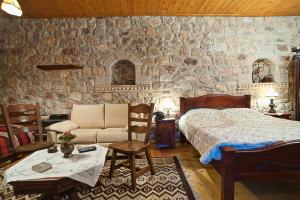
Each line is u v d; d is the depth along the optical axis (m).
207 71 4.71
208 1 3.96
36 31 4.59
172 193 2.41
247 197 2.30
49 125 4.01
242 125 3.15
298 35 4.78
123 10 4.31
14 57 4.60
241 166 2.01
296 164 2.02
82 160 2.14
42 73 4.62
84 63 4.62
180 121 4.25
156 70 4.66
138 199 2.30
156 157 3.65
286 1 4.02
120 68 4.84
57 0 3.79
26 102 4.64
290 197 2.29
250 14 4.61
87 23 4.60
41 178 1.74
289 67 4.78
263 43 4.74
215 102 4.58
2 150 2.92
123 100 4.67
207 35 4.68
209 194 2.38
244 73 4.74
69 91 4.65
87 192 2.46
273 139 2.28
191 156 3.69
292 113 4.79
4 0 2.00
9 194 2.44
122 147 2.71
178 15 4.60
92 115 4.39
